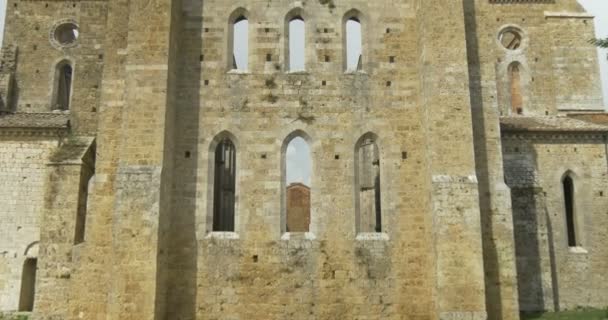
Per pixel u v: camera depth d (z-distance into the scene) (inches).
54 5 1723.7
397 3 1109.1
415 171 1031.0
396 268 993.5
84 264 984.3
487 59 1077.1
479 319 911.7
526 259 1299.2
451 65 1010.1
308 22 1095.0
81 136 1235.2
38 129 1416.1
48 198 1114.7
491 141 1042.1
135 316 903.7
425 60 1013.8
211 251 994.7
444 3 1034.7
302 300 981.2
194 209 1012.5
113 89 1047.6
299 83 1066.7
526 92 1717.5
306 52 1082.1
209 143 1041.5
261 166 1032.2
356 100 1061.1
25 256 1386.6
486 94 1062.4
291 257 995.3
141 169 958.4
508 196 1017.5
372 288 986.1
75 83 1485.0
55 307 1050.7
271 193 1021.8
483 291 922.7
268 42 1085.8
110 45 1063.6
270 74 1069.8
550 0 1769.2
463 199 952.9
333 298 982.4
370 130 1048.8
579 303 1392.7
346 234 1005.8
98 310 968.9
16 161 1414.9
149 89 996.6
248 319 973.8
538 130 1443.2
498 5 1769.2
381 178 1032.8
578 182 1454.2
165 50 1012.5
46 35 1702.8
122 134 978.1
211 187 1029.8
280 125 1049.5
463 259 932.6
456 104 995.3
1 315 1277.1
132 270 917.8
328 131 1047.6
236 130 1045.8
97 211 1002.1
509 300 979.3
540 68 1731.1
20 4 1718.8
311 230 1011.3
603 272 1411.2
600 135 1466.5
